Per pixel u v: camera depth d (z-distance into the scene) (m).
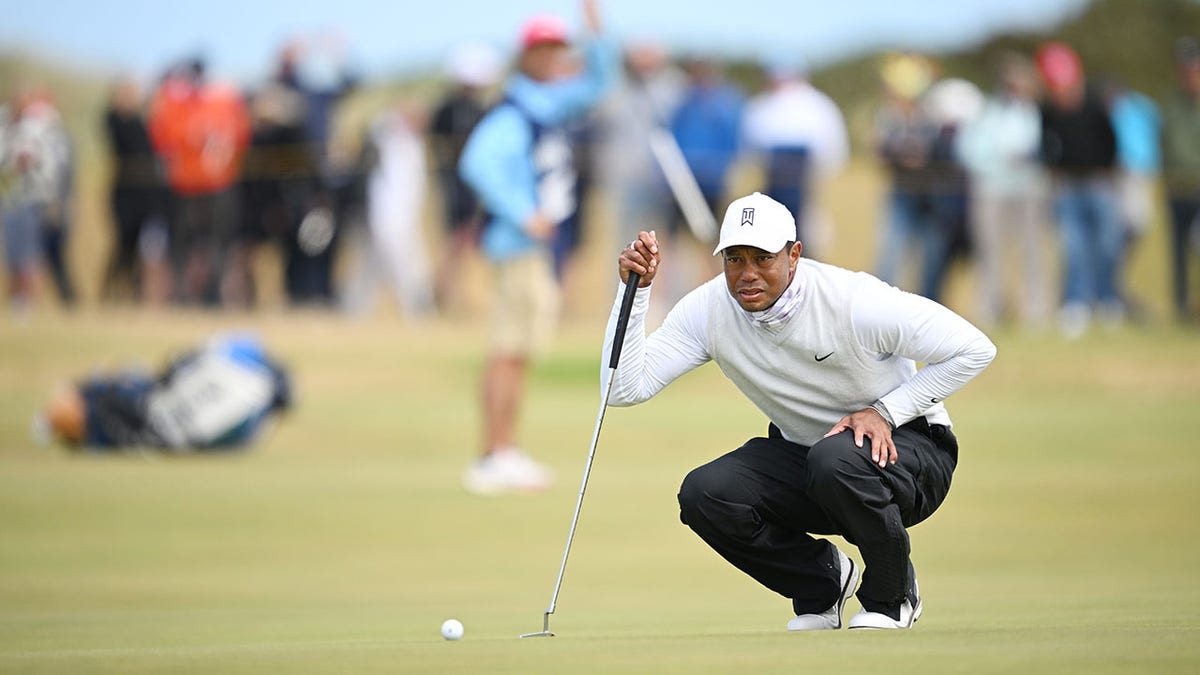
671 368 19.11
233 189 67.38
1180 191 65.31
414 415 51.94
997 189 62.91
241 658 16.23
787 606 25.28
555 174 38.97
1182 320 65.62
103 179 81.75
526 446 47.19
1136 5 138.62
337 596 27.42
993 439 47.66
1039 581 27.98
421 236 73.50
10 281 68.06
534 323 39.72
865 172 90.50
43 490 39.72
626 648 16.20
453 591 27.95
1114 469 42.81
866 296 18.05
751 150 62.28
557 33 38.59
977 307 64.44
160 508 37.50
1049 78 62.53
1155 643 15.75
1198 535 34.03
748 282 17.89
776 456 19.39
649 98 62.56
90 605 26.33
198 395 45.25
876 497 18.09
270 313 67.94
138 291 70.31
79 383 46.62
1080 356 59.47
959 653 15.26
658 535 34.66
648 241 18.70
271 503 38.22
